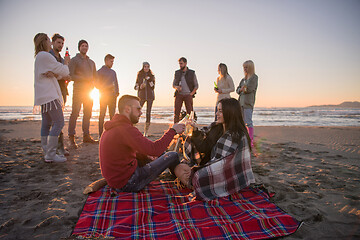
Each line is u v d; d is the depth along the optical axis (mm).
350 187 3012
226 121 2664
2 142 6164
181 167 2855
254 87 5016
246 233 1890
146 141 2449
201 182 2457
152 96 7090
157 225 1999
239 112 2662
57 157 4141
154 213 2186
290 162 4289
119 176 2510
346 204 2514
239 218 2121
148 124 7195
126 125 2445
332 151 5297
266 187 3000
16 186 2971
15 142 6176
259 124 16719
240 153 2625
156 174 2783
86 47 5316
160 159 2842
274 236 1859
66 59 4121
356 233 1942
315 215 2258
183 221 2064
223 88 5688
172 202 2457
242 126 2656
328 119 22641
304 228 2014
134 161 2621
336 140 6934
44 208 2369
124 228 1940
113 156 2439
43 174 3459
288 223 2029
